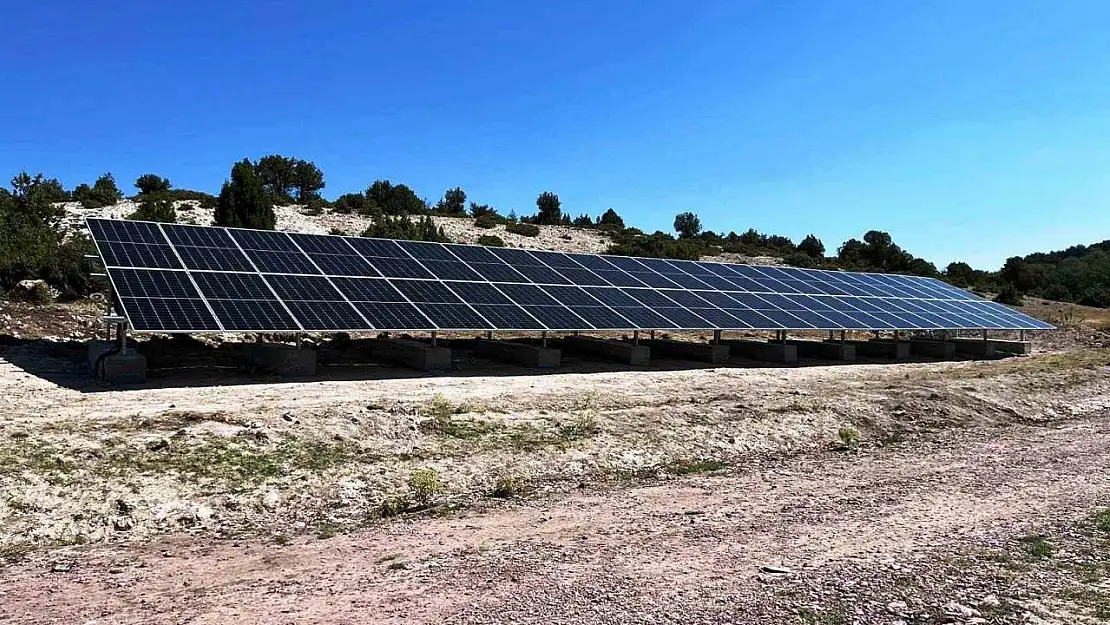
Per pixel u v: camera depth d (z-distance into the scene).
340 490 12.52
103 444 13.16
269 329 20.86
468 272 29.69
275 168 82.19
